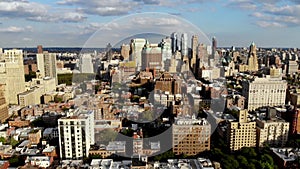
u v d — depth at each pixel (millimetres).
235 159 183250
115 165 165625
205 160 169625
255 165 178750
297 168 174750
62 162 177000
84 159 182750
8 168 170500
